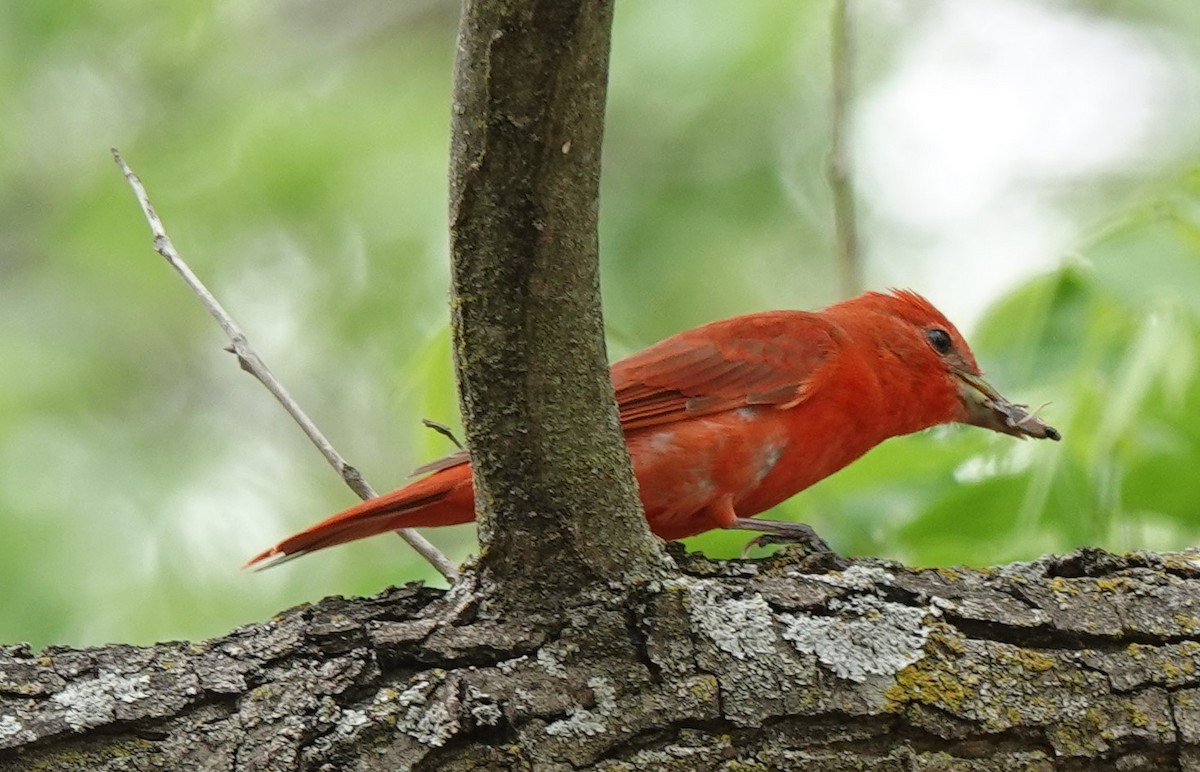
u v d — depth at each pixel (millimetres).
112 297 17094
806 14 16562
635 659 6781
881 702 6797
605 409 6555
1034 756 6824
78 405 16109
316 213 16766
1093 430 10203
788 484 10023
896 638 6934
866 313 10633
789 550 7406
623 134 17688
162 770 6496
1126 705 6883
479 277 6164
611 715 6691
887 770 6777
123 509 14930
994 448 10789
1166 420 10719
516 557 6773
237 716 6605
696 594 6898
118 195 17016
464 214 6035
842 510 10984
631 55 16984
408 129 17172
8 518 14336
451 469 8727
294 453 16891
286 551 9094
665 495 9664
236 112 17422
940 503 10633
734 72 16750
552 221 6031
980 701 6840
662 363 9789
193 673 6695
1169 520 11023
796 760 6742
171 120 17844
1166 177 16312
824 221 17359
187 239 16953
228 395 17047
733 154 17562
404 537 9148
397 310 16750
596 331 6391
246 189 16734
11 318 16906
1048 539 10359
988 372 10766
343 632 6801
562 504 6652
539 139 5836
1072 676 6918
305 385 17219
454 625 6812
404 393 11352
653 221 17391
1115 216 10617
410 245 16688
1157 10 18000
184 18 17969
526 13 5578
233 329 8922
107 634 14039
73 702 6555
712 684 6762
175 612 14336
